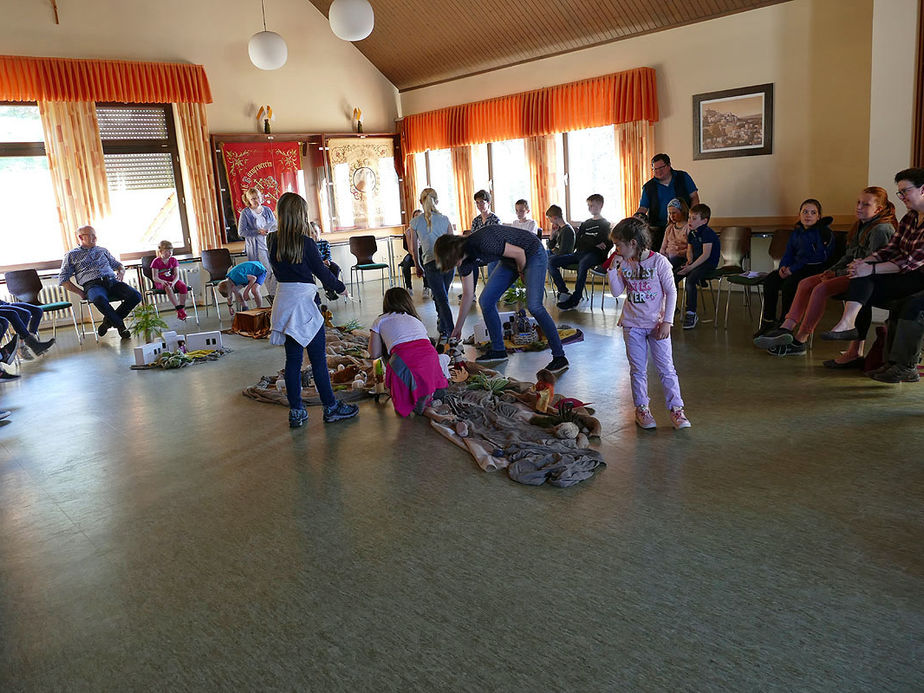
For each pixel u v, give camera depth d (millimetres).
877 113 5746
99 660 2256
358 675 2078
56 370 6570
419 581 2570
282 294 4250
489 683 2000
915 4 5434
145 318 7781
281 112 10688
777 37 7363
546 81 9734
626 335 3879
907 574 2404
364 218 11625
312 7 10844
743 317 6746
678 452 3580
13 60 8305
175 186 9953
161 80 9383
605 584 2461
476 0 9336
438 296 6301
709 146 8164
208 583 2672
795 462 3367
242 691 2053
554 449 3607
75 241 9008
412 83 11656
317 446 4062
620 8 8344
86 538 3123
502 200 10812
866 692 1870
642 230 3697
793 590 2352
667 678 1969
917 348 4266
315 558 2799
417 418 4414
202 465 3900
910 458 3328
